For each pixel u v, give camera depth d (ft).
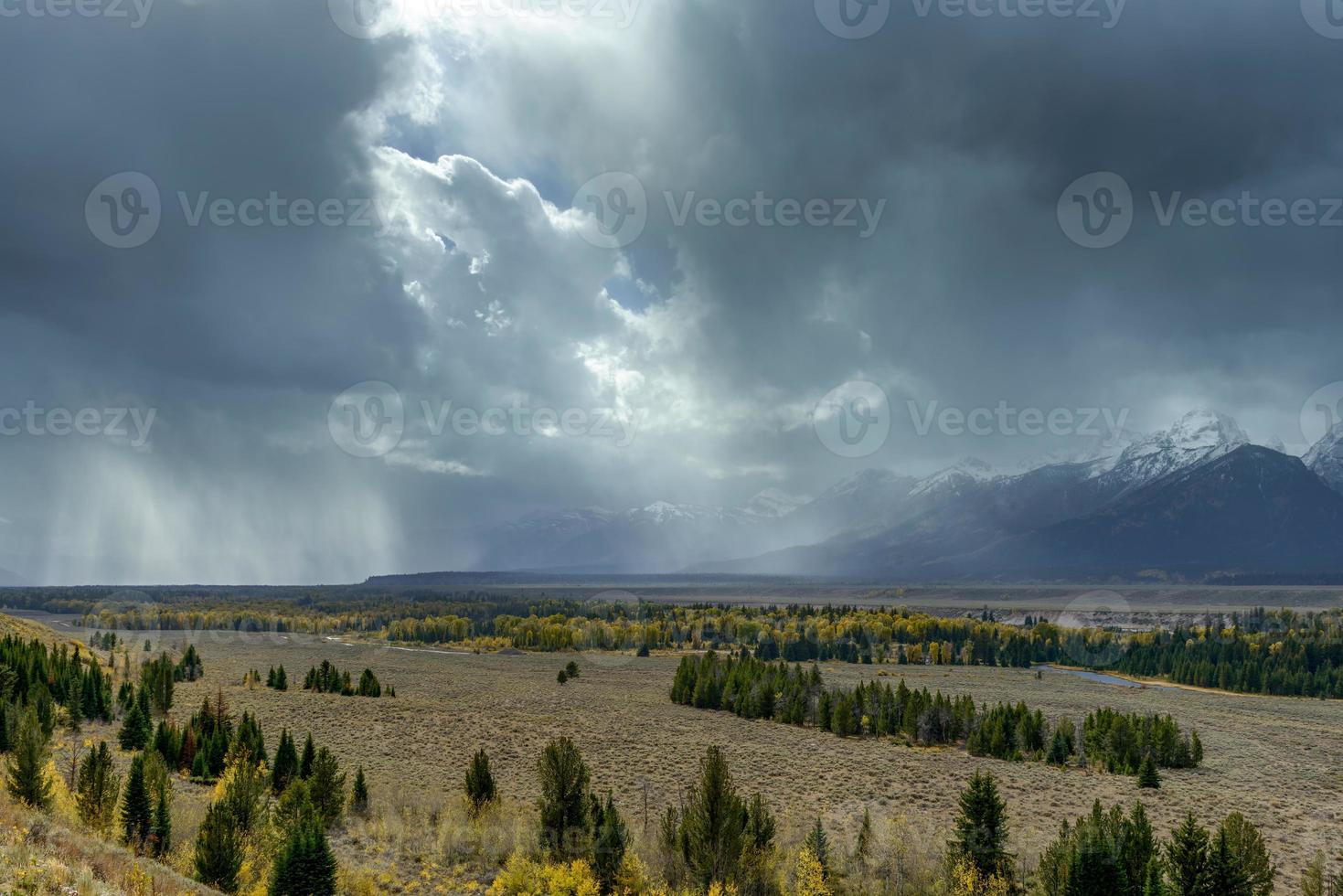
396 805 188.44
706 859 146.61
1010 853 166.91
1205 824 208.85
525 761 254.47
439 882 143.23
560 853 152.76
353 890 133.18
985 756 297.12
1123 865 136.46
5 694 217.56
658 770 248.32
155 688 303.07
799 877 145.89
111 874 91.91
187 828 144.05
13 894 74.18
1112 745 296.71
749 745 295.28
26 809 116.78
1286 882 164.66
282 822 146.20
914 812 210.59
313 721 308.81
